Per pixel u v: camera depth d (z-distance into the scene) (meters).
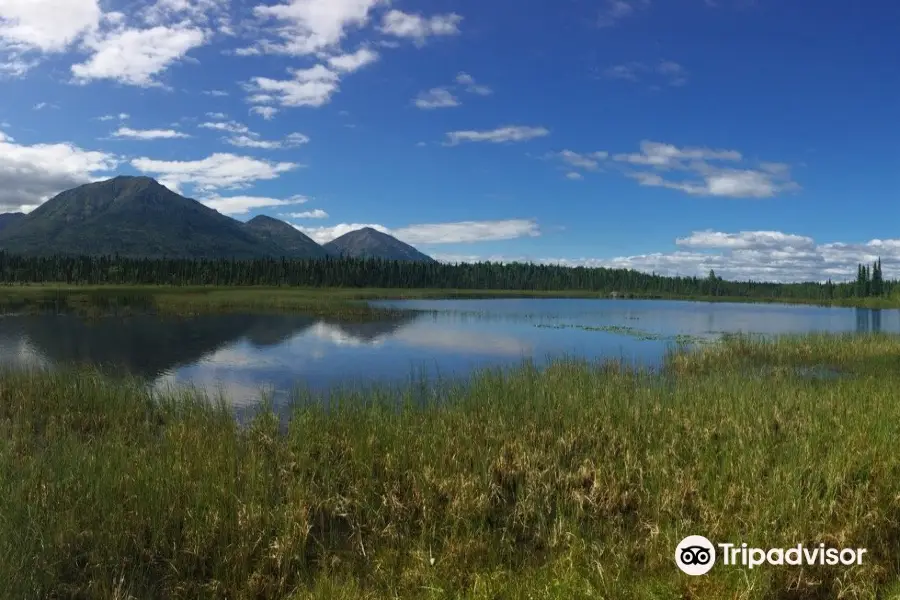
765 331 41.69
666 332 40.06
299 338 32.97
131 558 6.55
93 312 45.88
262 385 19.27
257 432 10.80
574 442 10.10
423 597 5.95
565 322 47.75
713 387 14.12
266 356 26.17
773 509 7.21
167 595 6.23
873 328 45.31
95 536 6.61
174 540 6.78
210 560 6.71
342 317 47.62
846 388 14.74
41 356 25.03
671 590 5.87
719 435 10.29
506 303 83.31
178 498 7.40
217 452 9.06
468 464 8.95
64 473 7.90
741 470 8.48
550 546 6.98
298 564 6.68
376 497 8.23
